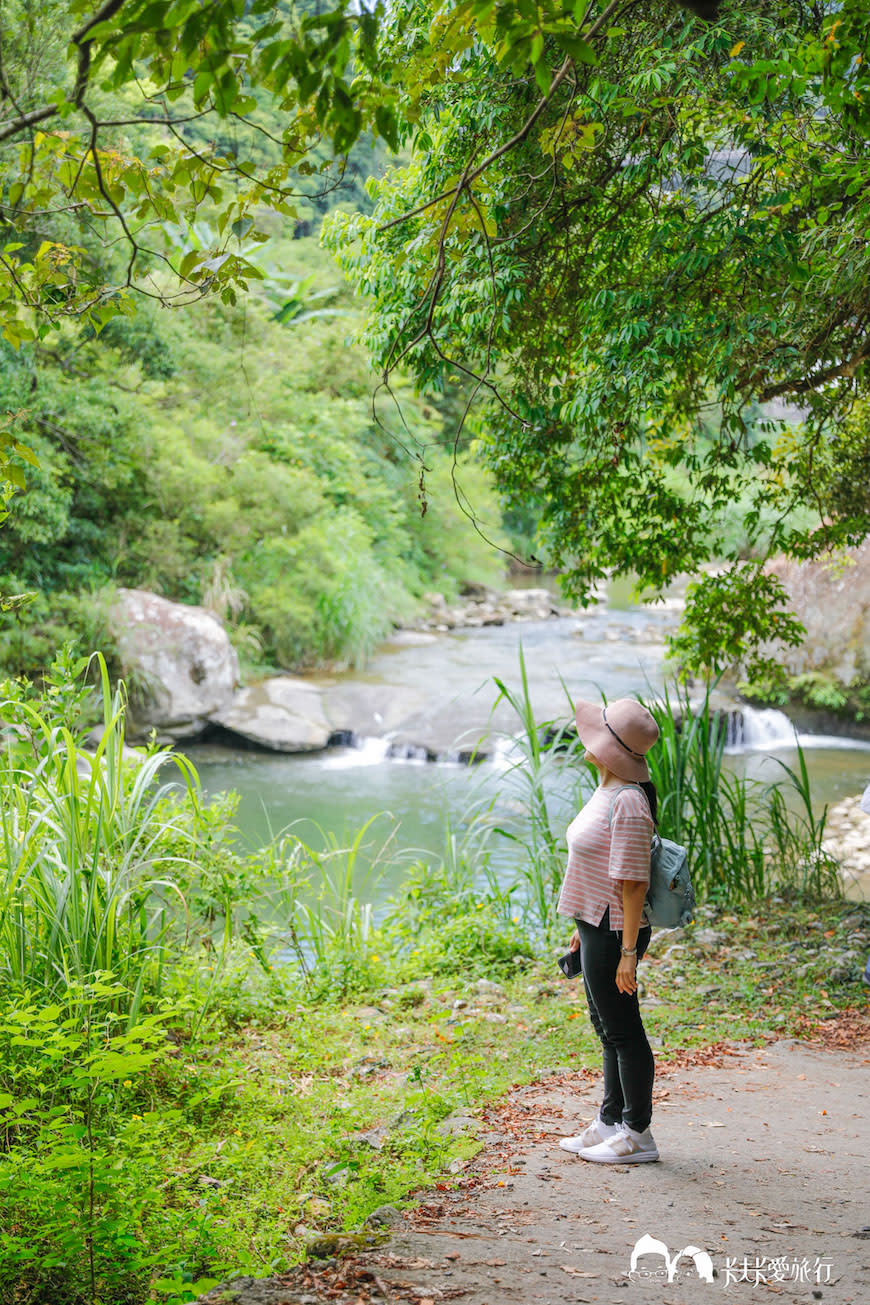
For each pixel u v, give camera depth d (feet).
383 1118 16.17
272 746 57.88
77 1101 15.10
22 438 50.67
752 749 60.29
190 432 72.43
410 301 23.95
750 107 18.78
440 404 107.86
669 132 20.20
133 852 18.95
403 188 24.49
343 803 47.91
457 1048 19.61
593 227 23.13
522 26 8.87
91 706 54.44
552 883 28.35
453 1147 14.42
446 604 99.91
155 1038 12.81
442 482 106.01
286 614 70.08
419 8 18.37
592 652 76.64
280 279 74.74
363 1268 10.13
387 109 9.61
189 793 21.49
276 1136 15.66
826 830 43.91
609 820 13.20
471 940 25.43
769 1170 13.37
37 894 17.26
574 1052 19.22
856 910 27.71
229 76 8.77
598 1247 10.82
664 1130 15.16
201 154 11.73
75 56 8.49
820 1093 16.99
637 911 12.88
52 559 61.46
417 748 56.90
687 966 23.97
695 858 29.17
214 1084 17.13
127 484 66.23
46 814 17.62
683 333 20.84
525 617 98.58
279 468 74.79
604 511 29.66
